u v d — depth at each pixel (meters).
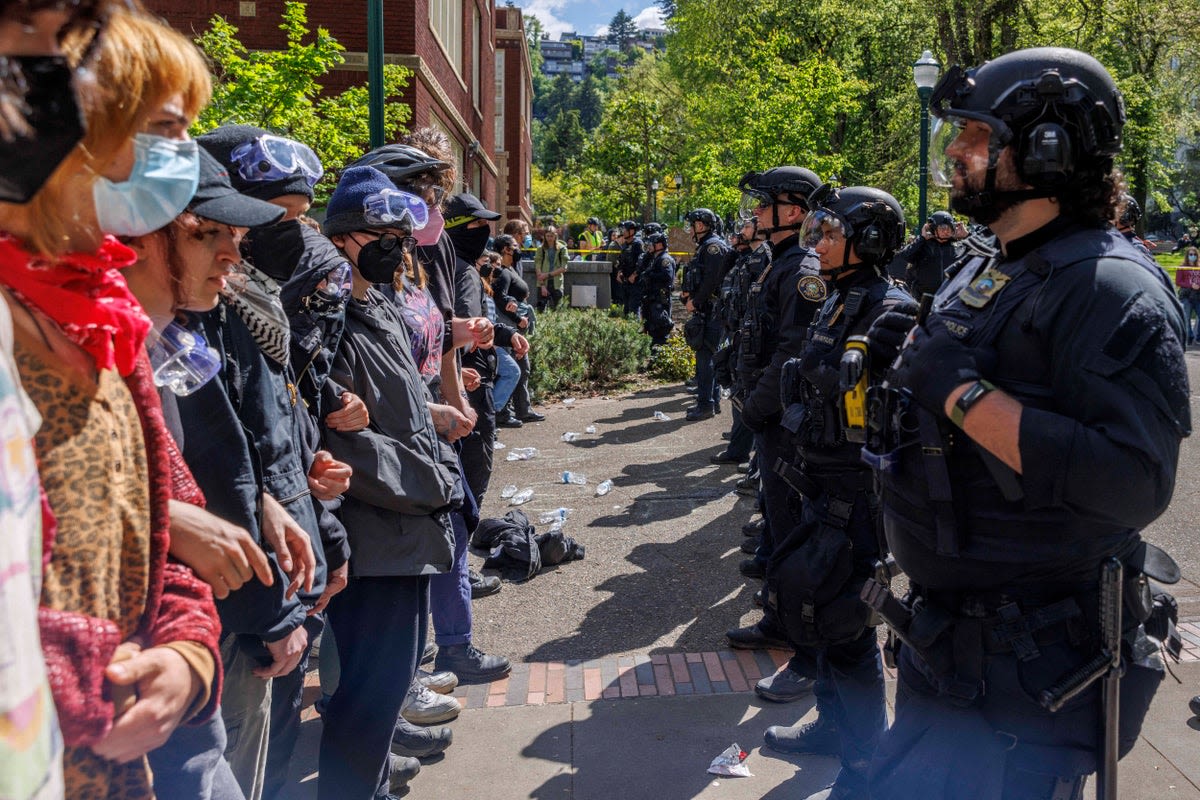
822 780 3.28
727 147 20.97
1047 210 1.90
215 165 1.84
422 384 2.93
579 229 50.97
